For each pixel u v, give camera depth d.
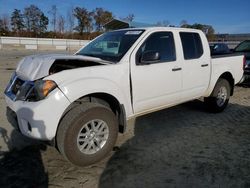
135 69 3.86
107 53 4.21
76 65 3.83
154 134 4.54
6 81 9.07
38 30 65.69
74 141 3.21
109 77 3.56
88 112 3.29
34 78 3.25
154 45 4.24
